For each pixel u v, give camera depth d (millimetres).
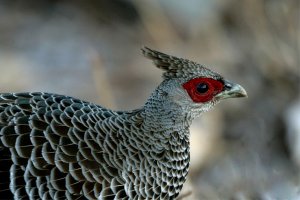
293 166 16391
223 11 20391
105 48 21250
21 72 20016
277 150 17047
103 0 22906
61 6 23328
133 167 9703
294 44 19594
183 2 20656
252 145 16891
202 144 16469
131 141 9781
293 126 17203
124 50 21000
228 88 10195
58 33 22172
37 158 9258
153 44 20188
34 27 22453
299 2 19859
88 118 9688
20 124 9406
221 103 18141
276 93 19078
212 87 10133
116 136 9719
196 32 20266
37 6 23375
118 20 22422
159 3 20609
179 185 10203
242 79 19422
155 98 10008
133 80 19438
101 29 22344
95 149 9516
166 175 9984
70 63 20578
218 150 16594
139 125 9898
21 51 21188
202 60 19578
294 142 16906
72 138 9469
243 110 18234
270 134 17359
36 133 9383
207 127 17078
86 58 20406
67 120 9578
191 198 12922
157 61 10078
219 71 19375
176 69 10055
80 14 22969
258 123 17578
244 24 20047
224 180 14750
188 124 10203
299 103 18312
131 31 21703
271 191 13578
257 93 19062
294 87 19234
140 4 20344
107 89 14133
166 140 9977
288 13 19719
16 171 9172
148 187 9828
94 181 9422
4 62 20422
